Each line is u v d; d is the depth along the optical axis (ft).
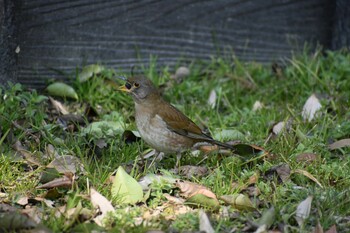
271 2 49.88
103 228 27.22
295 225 29.12
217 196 30.73
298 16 50.85
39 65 42.60
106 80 43.39
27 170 32.83
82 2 43.57
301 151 35.37
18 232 26.99
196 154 35.94
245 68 48.32
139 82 34.22
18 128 35.99
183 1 47.26
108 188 30.73
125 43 45.83
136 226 27.25
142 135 34.81
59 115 39.37
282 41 50.72
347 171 33.53
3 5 38.32
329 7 51.42
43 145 35.06
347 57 48.32
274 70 48.85
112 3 44.75
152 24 46.55
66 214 28.09
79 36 43.91
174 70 47.93
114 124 38.29
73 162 32.96
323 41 51.62
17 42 39.45
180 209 30.01
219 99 42.75
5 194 30.53
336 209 29.81
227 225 28.45
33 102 38.45
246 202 29.84
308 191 31.17
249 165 34.63
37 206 29.60
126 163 34.12
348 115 40.42
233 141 37.40
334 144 36.40
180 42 47.80
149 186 31.58
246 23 49.49
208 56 48.88
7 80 39.27
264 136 38.37
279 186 31.60
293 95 44.88
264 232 27.81
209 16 48.37
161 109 34.30
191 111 41.47
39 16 42.04
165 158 36.01
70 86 42.65
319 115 40.29
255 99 44.09
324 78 46.01
